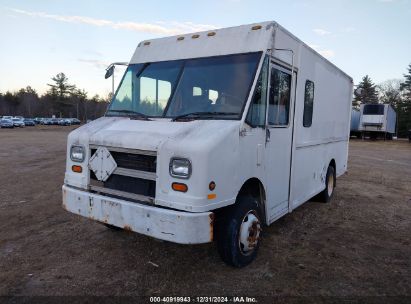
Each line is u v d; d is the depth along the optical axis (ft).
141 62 17.51
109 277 13.67
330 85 24.17
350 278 14.10
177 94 15.47
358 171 44.86
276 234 18.93
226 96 14.26
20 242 17.12
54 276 13.70
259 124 14.70
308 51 19.44
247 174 14.05
